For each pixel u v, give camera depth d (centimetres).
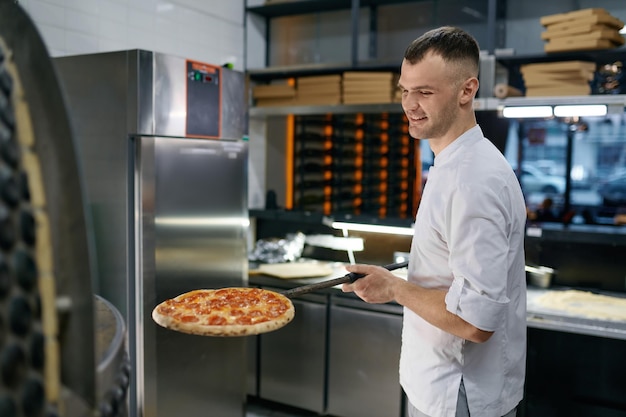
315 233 403
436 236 159
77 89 260
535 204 556
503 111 326
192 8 370
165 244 261
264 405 366
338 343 329
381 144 488
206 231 283
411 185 527
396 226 360
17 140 66
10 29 72
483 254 141
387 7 418
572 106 304
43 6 275
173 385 270
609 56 326
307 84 392
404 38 414
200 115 274
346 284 159
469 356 157
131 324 255
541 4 372
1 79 69
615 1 351
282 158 432
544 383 321
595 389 311
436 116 152
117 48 318
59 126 68
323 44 436
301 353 342
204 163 279
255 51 438
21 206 65
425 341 165
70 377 71
